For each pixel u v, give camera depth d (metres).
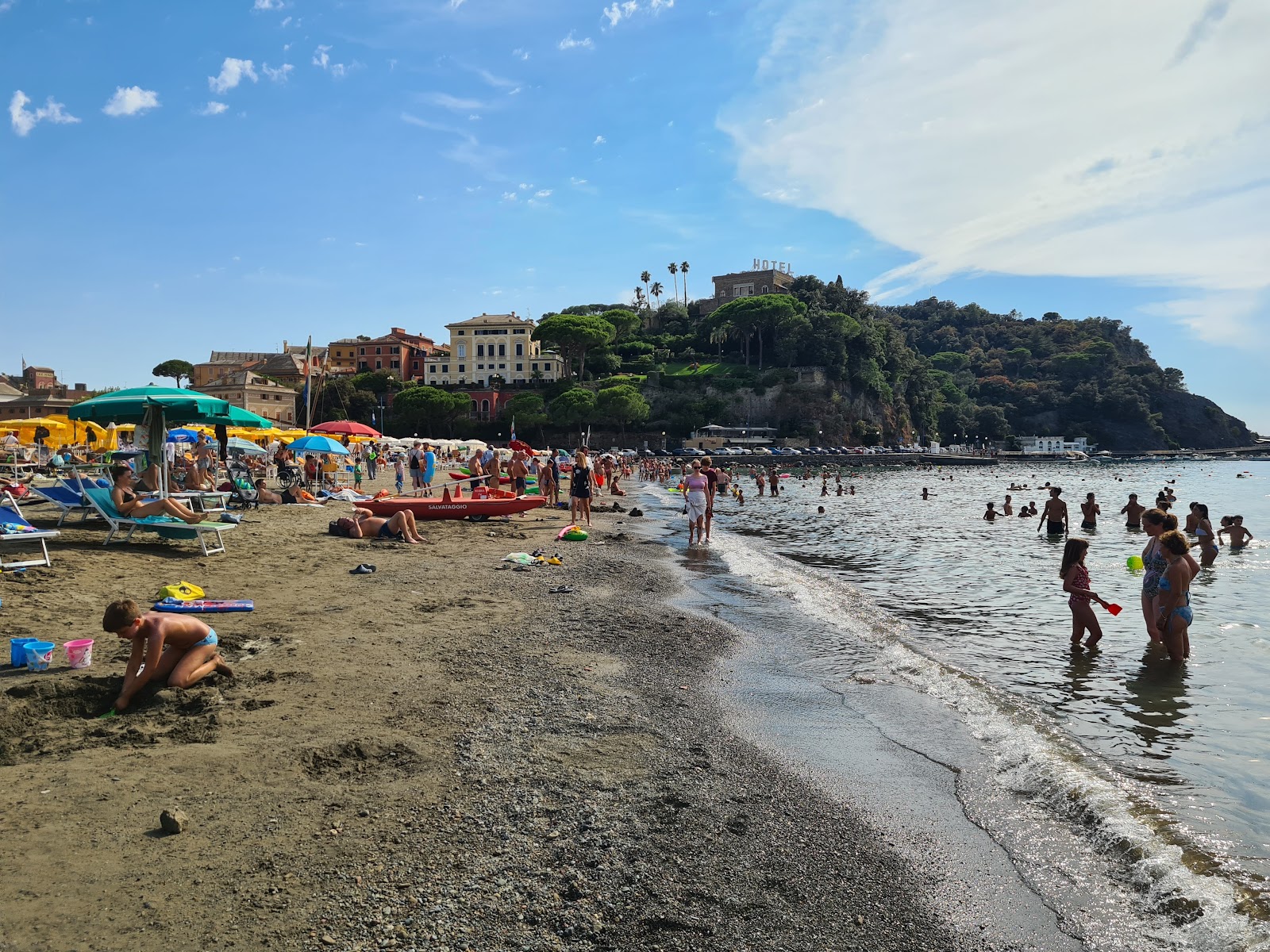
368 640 7.73
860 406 134.12
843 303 151.00
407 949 3.03
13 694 5.37
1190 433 188.12
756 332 138.62
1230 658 8.56
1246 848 4.26
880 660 8.31
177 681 5.85
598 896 3.55
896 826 4.50
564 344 132.75
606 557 15.35
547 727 5.72
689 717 6.25
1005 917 3.60
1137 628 10.20
